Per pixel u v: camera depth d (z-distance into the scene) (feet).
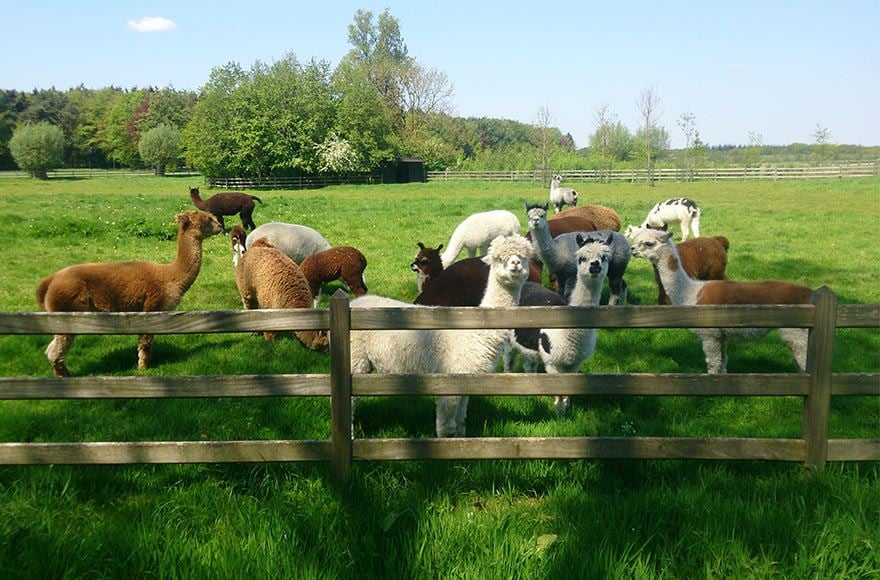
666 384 11.67
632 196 103.96
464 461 12.51
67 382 11.23
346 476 11.66
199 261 21.31
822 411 11.68
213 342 23.43
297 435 14.80
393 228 56.90
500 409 16.90
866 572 9.36
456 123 291.17
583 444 11.72
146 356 20.44
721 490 11.73
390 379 11.52
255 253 24.00
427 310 11.34
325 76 177.78
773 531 10.21
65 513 10.81
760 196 98.07
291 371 20.40
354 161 168.55
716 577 9.36
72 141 334.85
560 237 28.89
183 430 14.94
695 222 55.16
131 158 314.55
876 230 55.77
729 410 17.17
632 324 11.52
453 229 56.18
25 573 8.89
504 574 9.15
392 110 226.58
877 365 21.18
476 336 14.16
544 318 11.49
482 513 10.93
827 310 11.39
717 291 19.72
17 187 143.95
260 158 165.48
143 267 20.58
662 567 9.55
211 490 11.48
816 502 10.98
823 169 142.10
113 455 11.39
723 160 196.13
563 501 11.30
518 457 11.71
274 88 167.84
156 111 310.45
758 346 23.30
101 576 9.02
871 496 11.02
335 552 9.54
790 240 50.72
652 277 37.63
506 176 171.53
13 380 11.14
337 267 28.43
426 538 9.82
